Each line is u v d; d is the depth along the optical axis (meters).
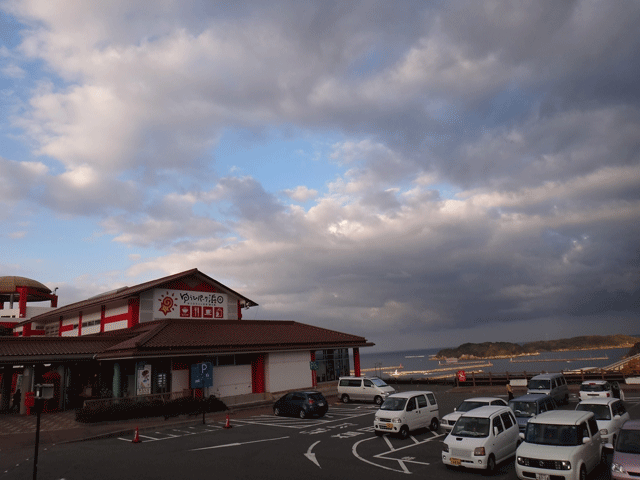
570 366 197.25
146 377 28.62
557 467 11.95
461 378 42.50
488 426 14.57
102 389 30.28
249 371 34.53
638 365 48.66
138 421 24.97
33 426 23.88
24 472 14.83
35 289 56.38
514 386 39.53
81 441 20.55
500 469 14.37
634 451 11.43
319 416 26.61
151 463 15.83
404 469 14.52
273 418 26.38
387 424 19.73
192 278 38.84
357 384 33.06
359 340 43.03
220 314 40.34
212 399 29.44
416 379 46.94
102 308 39.06
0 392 32.47
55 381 29.59
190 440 20.16
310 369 38.09
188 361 31.08
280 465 15.23
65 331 45.38
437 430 21.47
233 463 15.61
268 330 38.56
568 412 14.11
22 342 29.42
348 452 17.11
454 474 13.87
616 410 16.38
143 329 32.84
